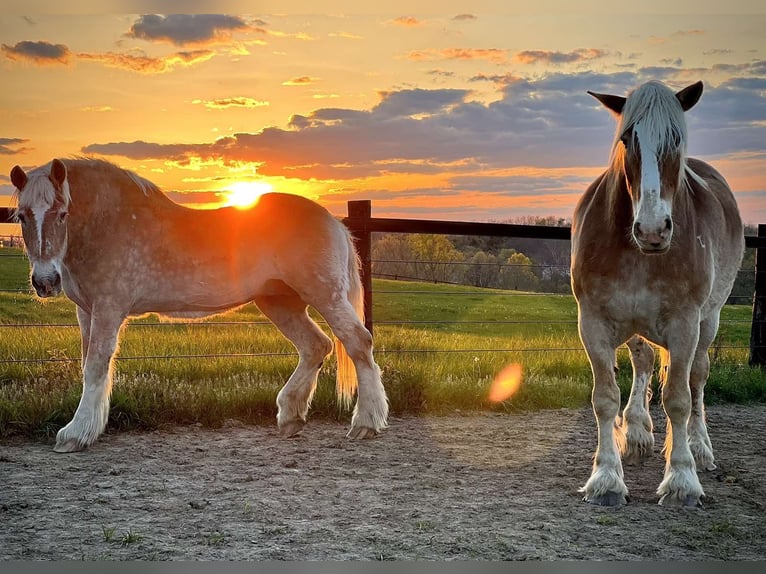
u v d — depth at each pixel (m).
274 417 6.26
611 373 4.28
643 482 4.67
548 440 5.74
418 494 4.29
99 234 5.41
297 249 5.69
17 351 8.41
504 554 3.35
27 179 5.10
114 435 5.66
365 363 5.80
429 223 7.48
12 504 4.00
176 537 3.54
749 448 5.66
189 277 5.64
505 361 8.82
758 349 8.98
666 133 3.76
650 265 4.08
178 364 7.48
